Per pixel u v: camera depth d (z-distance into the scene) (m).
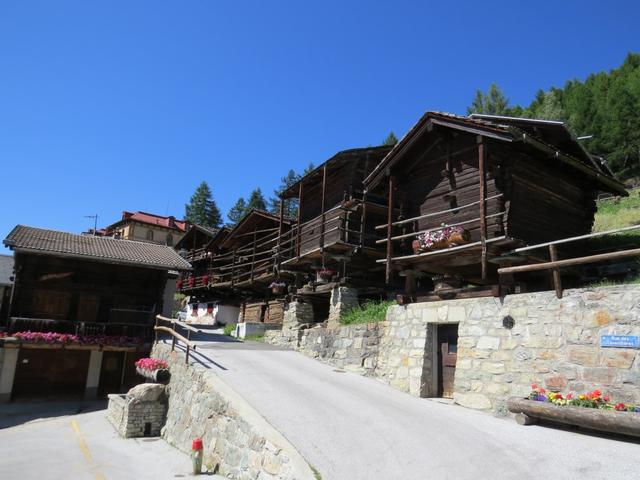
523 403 8.42
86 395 20.23
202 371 12.55
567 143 13.20
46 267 20.64
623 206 24.22
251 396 10.35
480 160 11.34
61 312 20.62
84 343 19.16
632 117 40.25
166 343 18.22
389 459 6.97
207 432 10.66
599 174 12.84
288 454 7.18
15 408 18.20
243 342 19.80
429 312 11.84
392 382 12.41
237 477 8.59
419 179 14.27
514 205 11.64
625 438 7.29
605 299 8.44
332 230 18.14
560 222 12.88
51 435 14.14
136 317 21.84
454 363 11.36
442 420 9.05
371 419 9.01
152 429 13.90
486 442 7.58
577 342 8.69
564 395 8.56
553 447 7.12
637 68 49.53
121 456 11.70
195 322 34.75
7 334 18.58
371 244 18.31
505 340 9.90
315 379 12.53
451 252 11.73
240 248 29.72
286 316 21.12
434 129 13.02
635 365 7.84
